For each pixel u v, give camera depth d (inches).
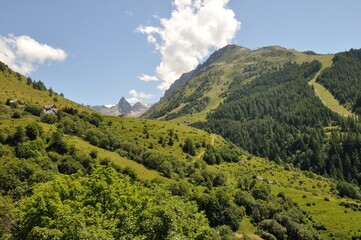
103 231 887.1
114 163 4795.8
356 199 6855.3
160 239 895.7
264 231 4569.4
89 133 6141.7
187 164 6604.3
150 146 7583.7
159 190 1250.6
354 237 4707.2
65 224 888.3
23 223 1031.0
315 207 5748.0
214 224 4323.3
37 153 4212.6
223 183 6240.2
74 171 4284.0
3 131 4827.8
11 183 3117.6
